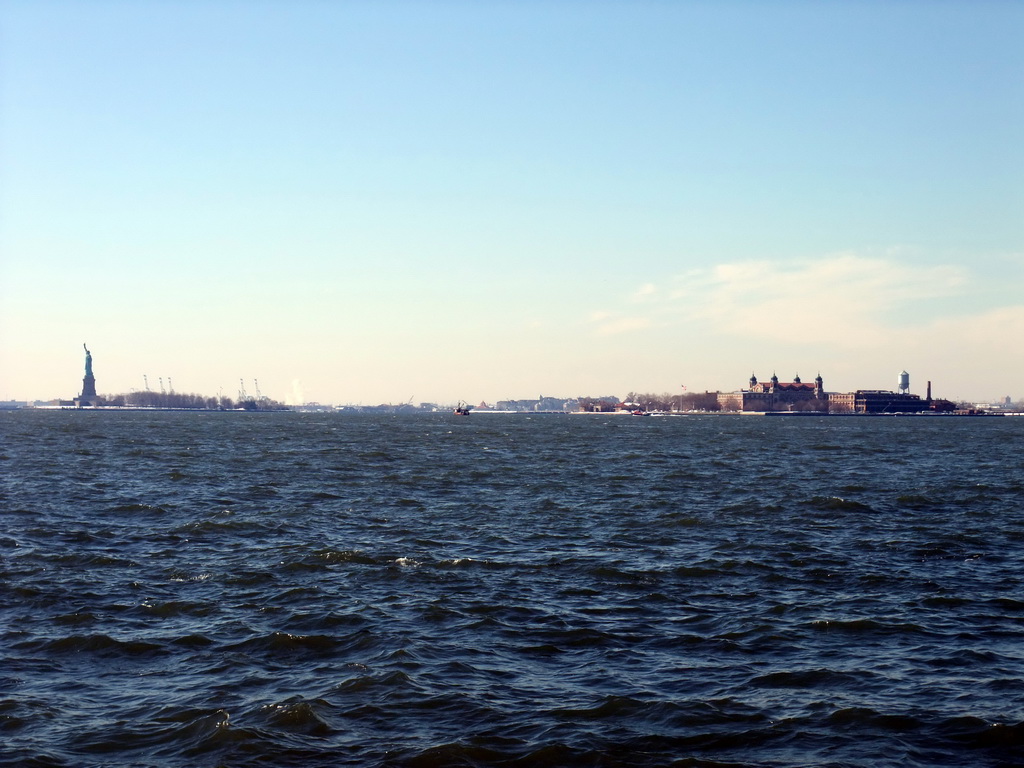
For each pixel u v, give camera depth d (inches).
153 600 1785.2
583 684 1343.5
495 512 3041.3
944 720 1208.2
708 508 3142.2
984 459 5812.0
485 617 1683.1
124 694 1291.8
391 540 2472.9
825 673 1387.8
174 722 1190.9
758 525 2768.2
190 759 1090.7
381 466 4896.7
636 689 1322.6
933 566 2154.3
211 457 5452.8
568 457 5802.2
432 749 1112.8
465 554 2278.5
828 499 3289.9
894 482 4119.1
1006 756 1110.4
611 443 7854.3
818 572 2082.9
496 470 4687.5
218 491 3558.1
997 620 1685.5
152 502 3189.0
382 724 1192.8
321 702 1253.7
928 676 1378.0
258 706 1240.2
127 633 1568.7
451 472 4539.9
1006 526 2753.4
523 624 1647.4
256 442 7416.3
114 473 4288.9
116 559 2153.1
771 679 1365.7
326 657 1454.2
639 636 1583.4
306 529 2630.4
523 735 1163.3
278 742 1130.7
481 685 1333.7
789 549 2358.5
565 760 1096.2
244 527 2625.5
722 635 1588.3
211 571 2044.8
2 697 1266.0
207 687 1318.9
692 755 1111.6
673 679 1366.9
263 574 2012.8
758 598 1847.9
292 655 1464.1
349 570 2065.7
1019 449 7091.5
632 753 1115.9
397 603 1775.3
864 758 1104.8
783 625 1651.1
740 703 1268.5
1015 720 1202.0
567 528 2706.7
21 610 1707.7
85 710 1231.5
